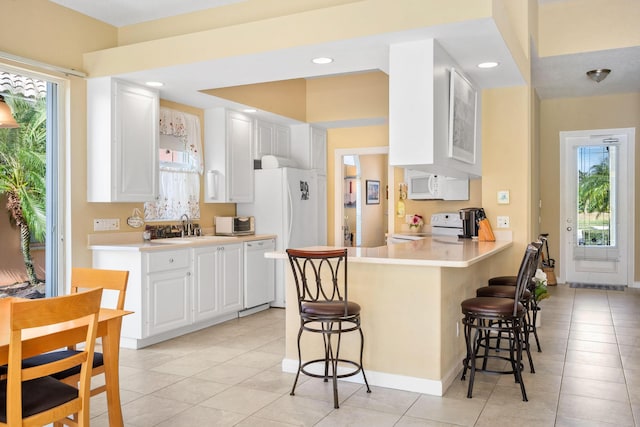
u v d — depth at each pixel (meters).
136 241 4.89
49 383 2.17
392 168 7.04
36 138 4.15
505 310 3.17
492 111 5.02
